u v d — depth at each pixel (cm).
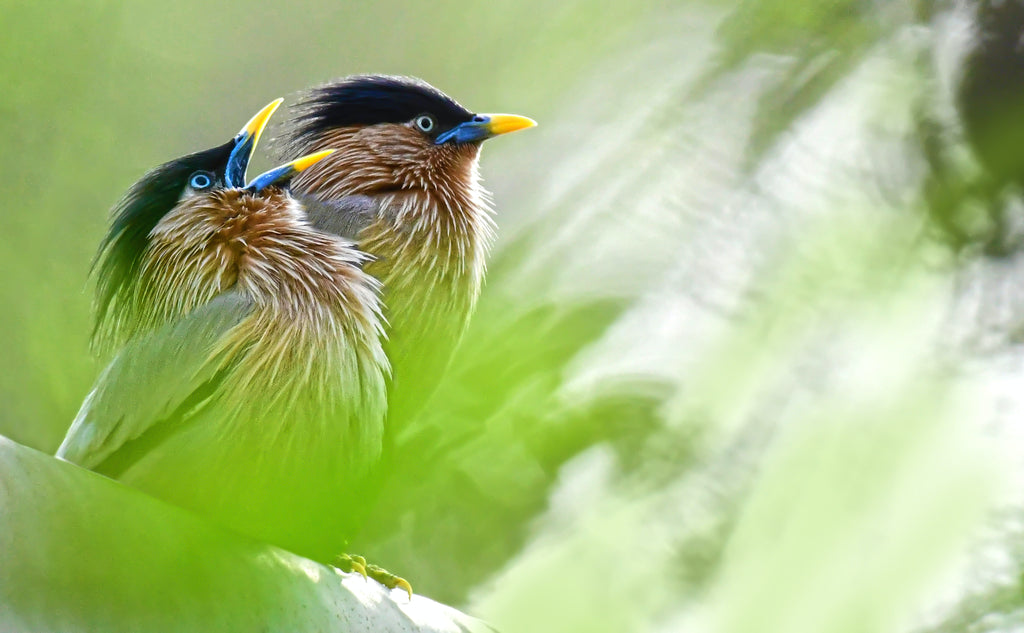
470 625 396
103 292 398
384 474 398
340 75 424
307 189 403
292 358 395
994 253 399
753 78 406
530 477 405
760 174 404
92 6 424
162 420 395
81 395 418
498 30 422
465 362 405
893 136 401
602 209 407
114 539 388
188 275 396
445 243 402
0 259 420
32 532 387
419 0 424
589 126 416
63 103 423
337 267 396
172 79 425
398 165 403
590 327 405
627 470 404
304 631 391
